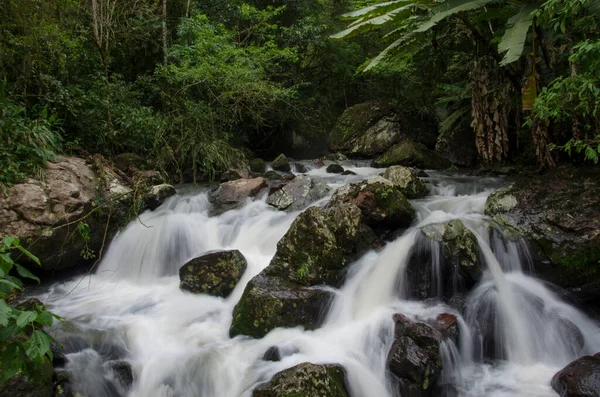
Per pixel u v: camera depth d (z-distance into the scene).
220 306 4.85
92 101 7.51
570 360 4.09
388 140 10.88
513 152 9.02
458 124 9.89
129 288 5.57
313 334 4.27
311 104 12.75
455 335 4.06
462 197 6.66
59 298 5.18
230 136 10.09
